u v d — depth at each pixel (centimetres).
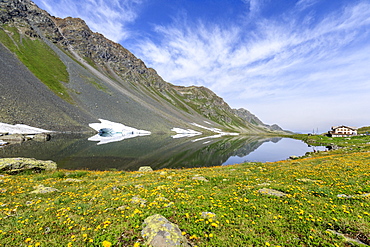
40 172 2050
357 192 980
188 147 6938
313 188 1115
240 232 646
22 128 6906
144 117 14275
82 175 2002
